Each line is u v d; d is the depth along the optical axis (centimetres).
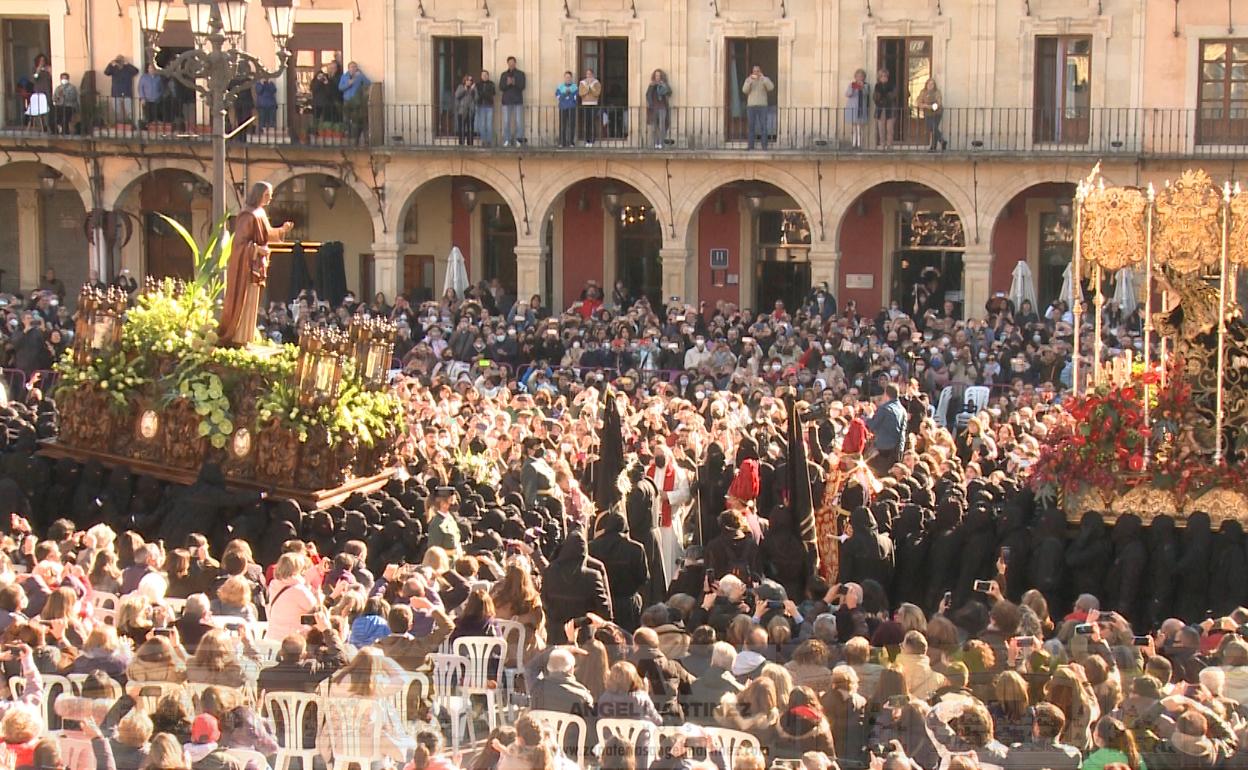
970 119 4612
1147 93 4522
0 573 1669
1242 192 2314
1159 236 2358
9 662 1425
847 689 1416
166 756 1255
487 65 4844
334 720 1486
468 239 5072
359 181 4853
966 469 2631
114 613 1711
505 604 1734
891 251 4872
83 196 4859
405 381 3244
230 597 1686
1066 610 2203
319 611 1653
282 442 2395
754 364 3981
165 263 5116
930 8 4619
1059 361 3844
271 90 4791
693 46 4753
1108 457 2334
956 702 1404
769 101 4741
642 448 2603
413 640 1588
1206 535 2180
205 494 2298
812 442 2414
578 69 4825
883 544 2161
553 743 1335
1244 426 2336
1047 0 4556
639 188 4750
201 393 2430
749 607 1767
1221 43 4472
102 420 2497
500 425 2833
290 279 5119
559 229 5044
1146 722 1399
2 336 4144
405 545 2191
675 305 4484
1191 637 1627
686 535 2552
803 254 4947
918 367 3881
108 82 4903
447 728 1641
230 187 4875
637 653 1484
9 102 4962
